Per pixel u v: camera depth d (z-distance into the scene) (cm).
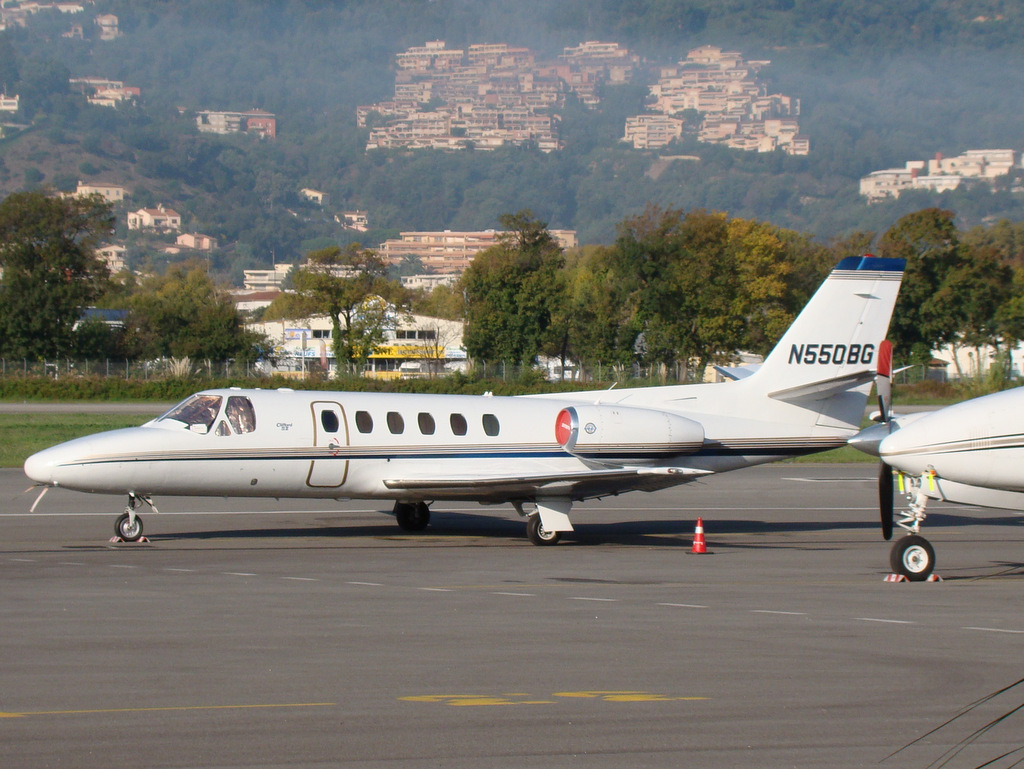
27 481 11038
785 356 8719
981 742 3141
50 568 6103
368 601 5166
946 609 5141
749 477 13050
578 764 2919
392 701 3447
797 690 3628
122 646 4150
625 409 8269
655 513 9644
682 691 3600
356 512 9288
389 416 7881
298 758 2934
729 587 5750
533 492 7588
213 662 3909
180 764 2883
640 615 4884
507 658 4016
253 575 5941
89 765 2872
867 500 10712
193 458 7325
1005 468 5819
